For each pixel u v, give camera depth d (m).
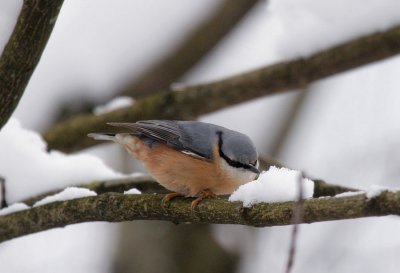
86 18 13.80
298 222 4.95
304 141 14.46
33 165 8.84
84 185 8.78
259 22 14.95
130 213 7.37
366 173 12.60
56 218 7.67
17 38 7.02
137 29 13.82
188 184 8.97
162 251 12.46
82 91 13.05
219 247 12.58
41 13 6.88
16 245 12.09
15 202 8.64
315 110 14.70
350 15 10.16
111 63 13.47
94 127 11.52
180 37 13.70
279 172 6.65
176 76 13.66
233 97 11.00
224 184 8.93
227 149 8.84
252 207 6.36
